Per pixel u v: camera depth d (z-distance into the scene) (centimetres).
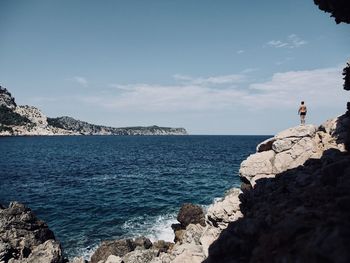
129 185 4659
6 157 9231
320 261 643
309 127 2052
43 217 3138
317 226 804
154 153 10675
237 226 1166
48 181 5062
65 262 2147
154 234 2680
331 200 1010
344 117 1931
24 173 5956
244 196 1769
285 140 2038
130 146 15350
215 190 4212
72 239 2586
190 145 15812
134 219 3058
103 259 2119
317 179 1280
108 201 3725
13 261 2100
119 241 2244
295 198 1151
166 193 4088
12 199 3806
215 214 1825
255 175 2036
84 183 4878
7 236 2194
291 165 1953
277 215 1089
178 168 6494
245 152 10562
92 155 10119
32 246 2239
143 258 1998
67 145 16300
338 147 1739
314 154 1894
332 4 1609
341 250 600
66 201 3725
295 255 745
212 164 7069
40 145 16038
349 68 1778
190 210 2684
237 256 1051
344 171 1141
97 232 2733
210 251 1144
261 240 948
